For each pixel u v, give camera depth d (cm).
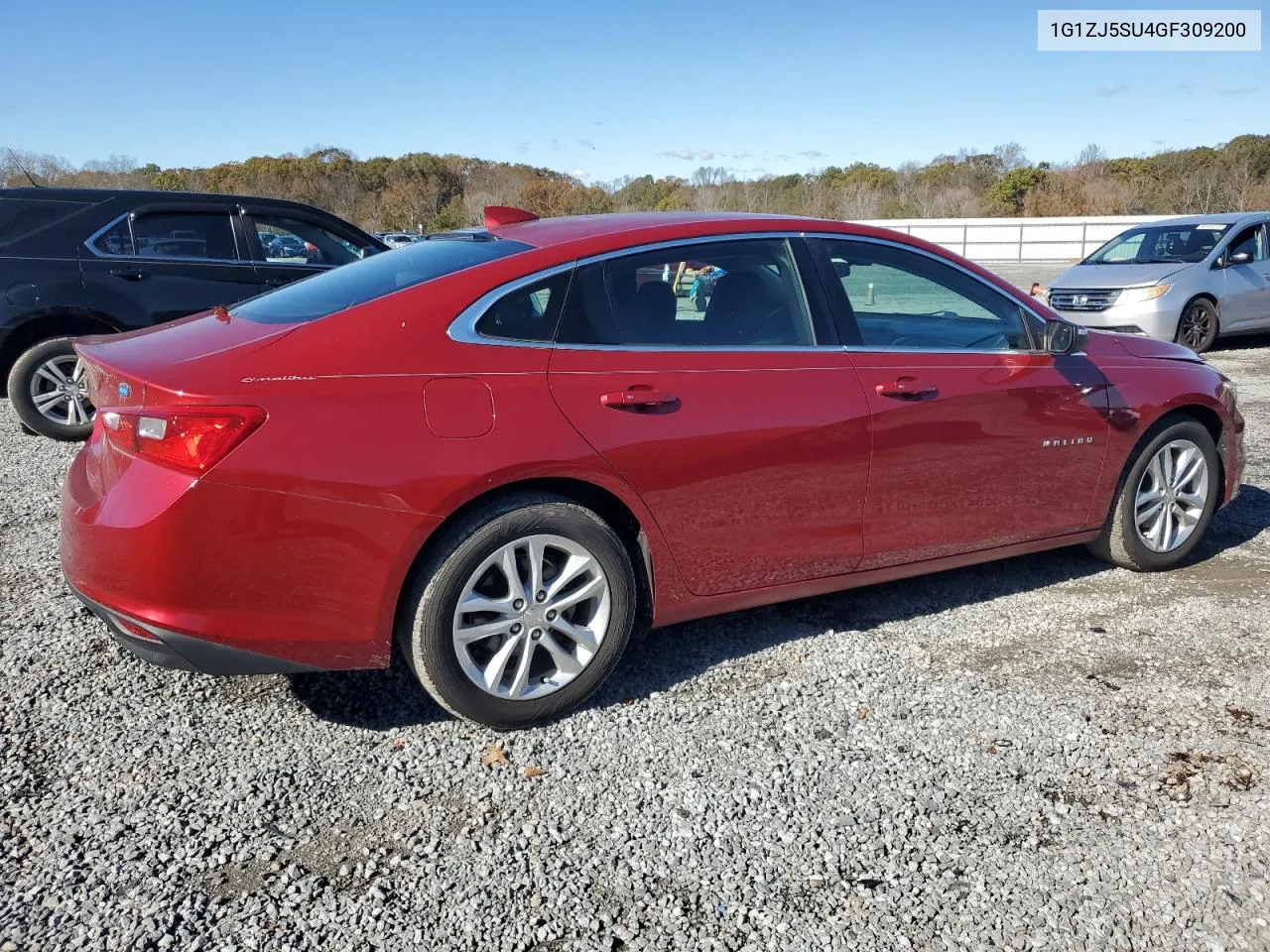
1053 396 393
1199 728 310
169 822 260
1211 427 459
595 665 312
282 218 741
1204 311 1117
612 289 316
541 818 264
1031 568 454
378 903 231
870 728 310
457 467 277
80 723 308
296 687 334
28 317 658
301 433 263
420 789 276
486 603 292
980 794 275
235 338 287
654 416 309
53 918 224
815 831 259
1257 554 472
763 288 343
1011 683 339
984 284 395
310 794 273
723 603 342
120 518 258
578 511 300
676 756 294
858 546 359
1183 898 235
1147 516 436
